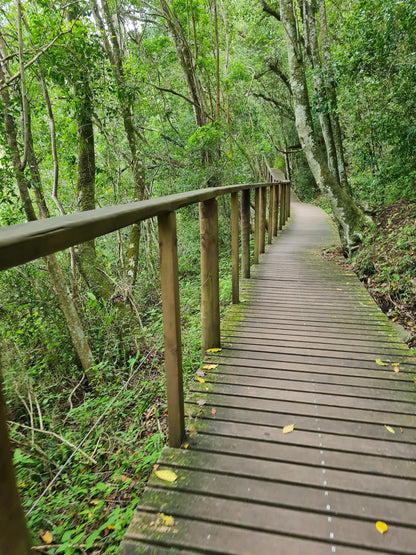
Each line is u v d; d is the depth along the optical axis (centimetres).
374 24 576
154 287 743
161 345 428
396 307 397
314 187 2297
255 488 149
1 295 464
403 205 666
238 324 327
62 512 196
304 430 184
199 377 236
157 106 1048
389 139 677
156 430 265
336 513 137
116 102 721
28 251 71
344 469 158
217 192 248
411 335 331
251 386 225
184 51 964
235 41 1492
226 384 228
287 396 214
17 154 473
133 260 679
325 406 204
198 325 419
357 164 945
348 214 630
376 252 536
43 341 459
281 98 1845
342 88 775
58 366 455
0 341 320
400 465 160
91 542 153
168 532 130
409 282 421
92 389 424
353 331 309
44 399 353
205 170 959
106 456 253
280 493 146
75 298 503
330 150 780
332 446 172
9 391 311
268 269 541
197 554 123
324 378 233
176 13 975
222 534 129
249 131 1393
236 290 380
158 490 148
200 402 208
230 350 274
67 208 768
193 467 160
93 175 683
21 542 65
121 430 281
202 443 175
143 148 967
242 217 464
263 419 193
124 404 317
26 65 451
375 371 242
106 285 602
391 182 758
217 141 1004
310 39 809
